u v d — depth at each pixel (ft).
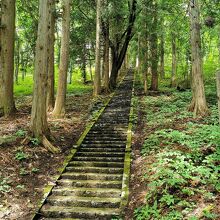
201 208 19.53
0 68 47.34
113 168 29.81
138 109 56.44
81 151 34.99
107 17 78.79
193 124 36.94
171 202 20.86
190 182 22.79
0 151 30.68
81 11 85.15
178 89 78.07
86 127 44.75
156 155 27.81
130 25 83.56
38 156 31.73
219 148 26.78
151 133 38.47
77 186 27.25
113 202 24.23
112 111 57.36
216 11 42.37
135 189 25.25
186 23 62.90
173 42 88.28
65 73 50.19
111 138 39.04
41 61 34.45
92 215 22.95
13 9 47.16
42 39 34.42
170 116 46.16
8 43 47.03
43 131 34.58
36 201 24.50
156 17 73.31
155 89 82.48
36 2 71.67
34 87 34.68
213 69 106.73
